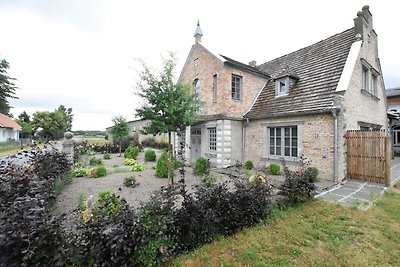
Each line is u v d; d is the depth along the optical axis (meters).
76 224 3.33
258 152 12.98
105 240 3.09
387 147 8.65
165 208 3.70
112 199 4.79
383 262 3.69
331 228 4.86
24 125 48.91
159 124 8.38
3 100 43.97
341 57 11.09
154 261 3.30
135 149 19.80
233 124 13.51
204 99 14.81
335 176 9.20
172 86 8.54
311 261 3.66
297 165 10.77
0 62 43.00
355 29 11.58
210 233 4.20
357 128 10.66
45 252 2.64
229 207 4.61
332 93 9.85
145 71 8.53
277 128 12.14
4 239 2.48
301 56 14.16
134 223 3.31
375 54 13.18
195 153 15.62
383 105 15.11
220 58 13.47
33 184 4.60
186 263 3.54
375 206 6.30
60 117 54.19
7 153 24.09
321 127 9.83
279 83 13.00
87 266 2.95
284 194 6.31
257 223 5.03
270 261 3.65
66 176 8.48
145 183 9.23
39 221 2.70
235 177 5.89
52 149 8.45
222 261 3.62
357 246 4.16
